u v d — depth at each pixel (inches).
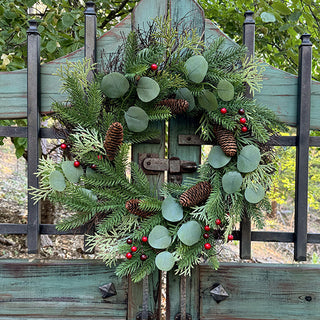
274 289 49.1
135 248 44.0
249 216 46.0
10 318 48.5
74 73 44.1
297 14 62.9
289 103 48.5
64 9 70.4
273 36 78.4
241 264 49.7
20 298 48.8
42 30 62.2
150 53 43.0
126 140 45.7
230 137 43.9
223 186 43.9
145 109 45.1
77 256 94.7
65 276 49.0
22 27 65.1
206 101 44.1
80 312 49.0
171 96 46.4
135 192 45.5
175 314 49.0
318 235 47.9
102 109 45.8
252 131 44.3
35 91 47.0
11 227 47.2
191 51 46.1
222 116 44.1
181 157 48.4
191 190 43.8
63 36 68.8
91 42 46.9
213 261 44.0
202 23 48.0
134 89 45.1
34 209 47.4
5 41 66.7
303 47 47.4
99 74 45.1
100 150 45.3
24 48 67.5
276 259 132.0
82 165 45.8
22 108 48.2
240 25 80.7
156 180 48.6
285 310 49.0
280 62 78.5
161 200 48.0
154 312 48.8
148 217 45.2
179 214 44.5
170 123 48.4
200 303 48.9
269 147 47.3
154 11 47.8
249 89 47.9
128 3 89.0
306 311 49.0
